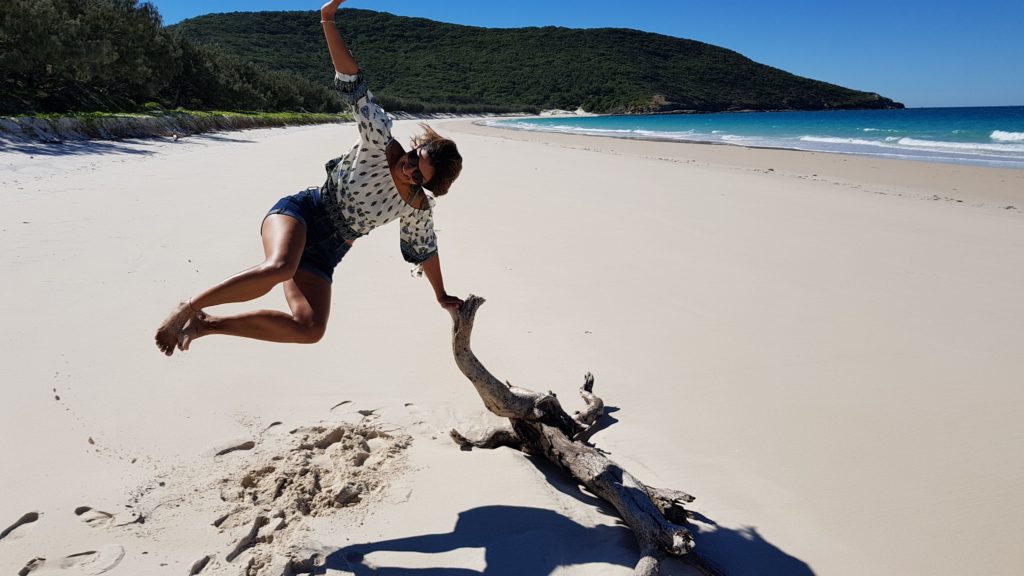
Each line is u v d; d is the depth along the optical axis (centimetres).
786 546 277
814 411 396
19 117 1484
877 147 2945
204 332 254
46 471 291
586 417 369
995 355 487
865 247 829
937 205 1184
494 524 273
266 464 309
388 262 695
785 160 2166
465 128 5909
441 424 363
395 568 245
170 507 273
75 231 708
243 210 888
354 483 295
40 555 240
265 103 4428
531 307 567
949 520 296
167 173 1230
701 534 281
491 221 931
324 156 1798
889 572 263
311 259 285
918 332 532
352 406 377
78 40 1983
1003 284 672
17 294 509
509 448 341
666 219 989
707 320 550
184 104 3428
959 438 367
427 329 505
